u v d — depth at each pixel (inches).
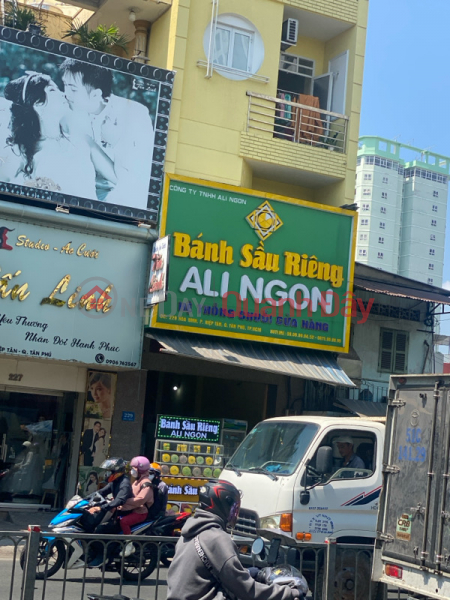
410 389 270.4
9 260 523.5
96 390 591.2
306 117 666.8
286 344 612.4
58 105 550.9
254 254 605.0
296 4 670.5
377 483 352.2
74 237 546.0
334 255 640.4
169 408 709.3
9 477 581.6
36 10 684.1
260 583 150.7
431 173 3927.2
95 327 547.5
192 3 626.8
